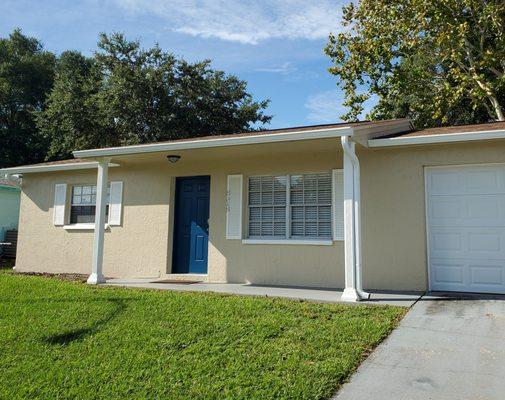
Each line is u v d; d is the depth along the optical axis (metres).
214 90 28.44
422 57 18.95
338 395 3.96
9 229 19.59
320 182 9.55
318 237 9.46
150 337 5.53
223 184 10.41
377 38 19.25
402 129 10.50
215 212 10.42
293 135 7.86
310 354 4.85
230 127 28.62
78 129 26.42
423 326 5.80
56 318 6.39
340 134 7.47
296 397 3.87
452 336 5.37
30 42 34.66
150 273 11.08
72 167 12.19
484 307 6.74
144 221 11.33
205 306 6.95
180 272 10.96
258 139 8.25
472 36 17.97
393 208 8.66
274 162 9.91
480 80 17.30
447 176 8.44
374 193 8.83
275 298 7.60
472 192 8.24
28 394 4.08
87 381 4.32
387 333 5.57
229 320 6.13
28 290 8.55
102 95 25.45
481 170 8.21
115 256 11.56
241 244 10.03
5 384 4.28
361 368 4.54
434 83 19.75
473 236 8.19
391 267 8.57
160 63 26.86
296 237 9.66
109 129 26.61
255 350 5.02
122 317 6.40
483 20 16.75
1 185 19.16
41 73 32.53
